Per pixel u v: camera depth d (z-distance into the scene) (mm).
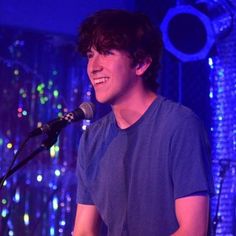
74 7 13297
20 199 12898
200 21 11898
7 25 12984
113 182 5789
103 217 5918
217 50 12359
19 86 13234
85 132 6273
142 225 5527
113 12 5863
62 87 13469
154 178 5512
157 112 5707
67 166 13250
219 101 12461
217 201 12000
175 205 5398
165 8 12828
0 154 12945
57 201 13117
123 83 5711
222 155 12328
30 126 13203
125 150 5773
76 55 13562
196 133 5434
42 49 13438
